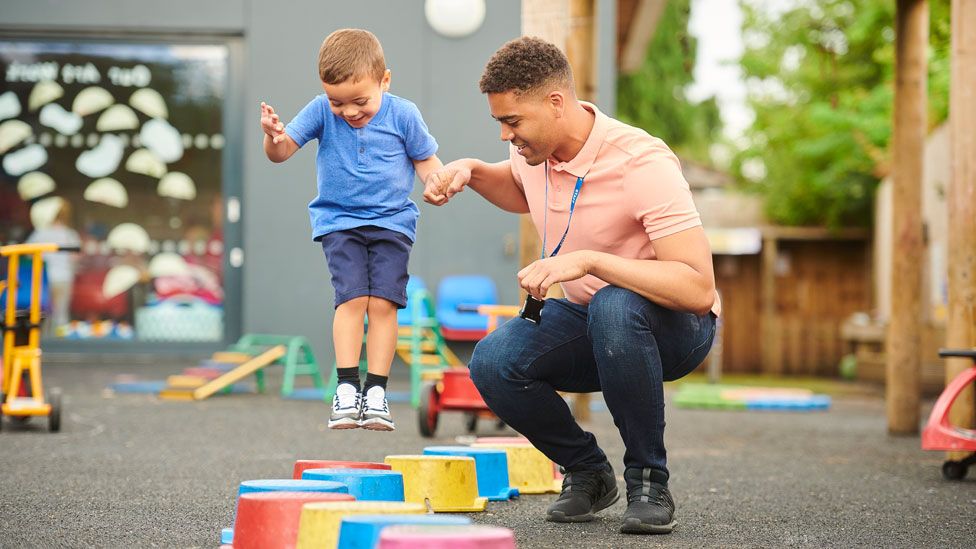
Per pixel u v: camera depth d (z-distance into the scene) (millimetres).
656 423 3898
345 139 4355
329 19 12367
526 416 4066
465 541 2756
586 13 8375
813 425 9203
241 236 12805
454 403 7242
